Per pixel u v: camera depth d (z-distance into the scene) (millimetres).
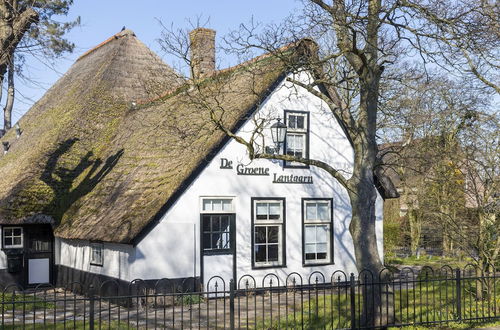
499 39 11484
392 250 34281
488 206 13727
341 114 12156
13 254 18953
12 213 18156
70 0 20422
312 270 18047
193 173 16016
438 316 12523
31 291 18562
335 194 18750
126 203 16703
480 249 13719
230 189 16828
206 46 20031
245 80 18500
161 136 18875
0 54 15547
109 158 20453
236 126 16859
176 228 15844
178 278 15781
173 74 14180
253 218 17203
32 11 16047
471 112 15312
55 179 19891
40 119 26375
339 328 10812
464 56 11820
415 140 19891
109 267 16438
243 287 16844
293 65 12266
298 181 18078
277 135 16688
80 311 14164
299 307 14062
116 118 23031
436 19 10977
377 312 11281
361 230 11547
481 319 12008
